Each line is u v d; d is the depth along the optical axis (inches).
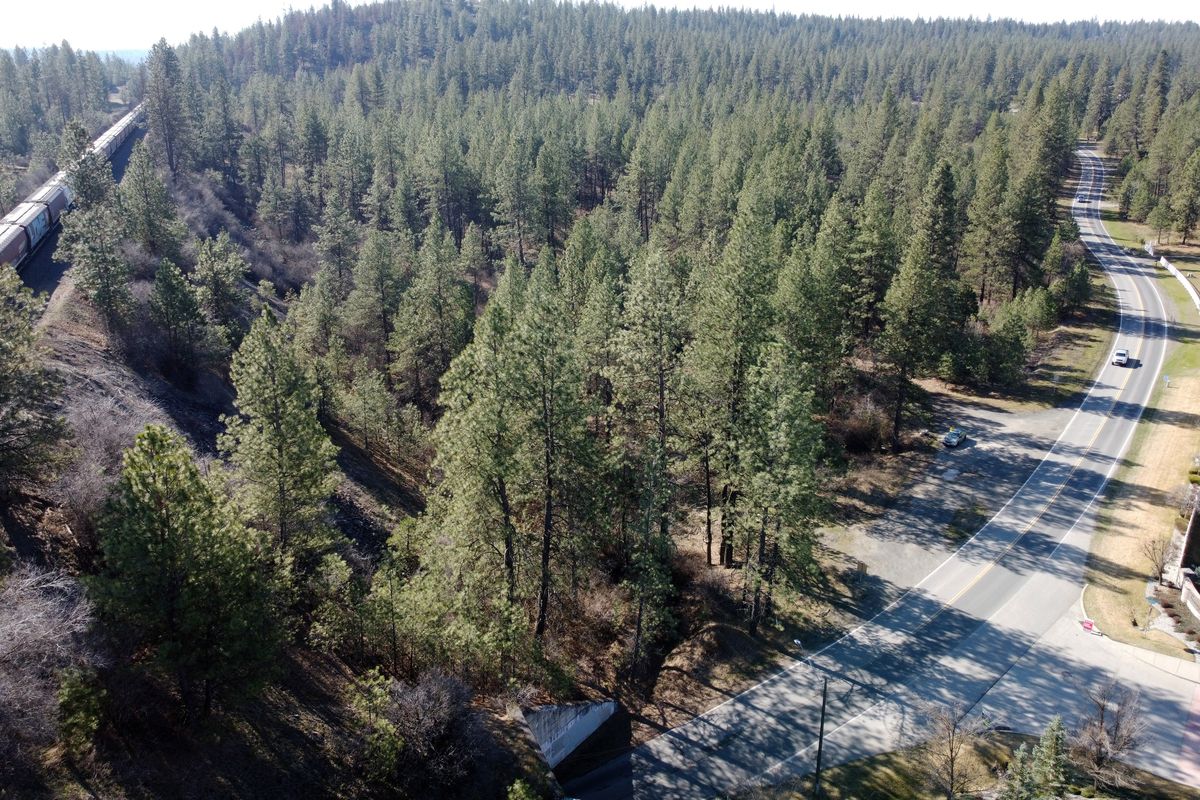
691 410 1493.6
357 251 3161.9
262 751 897.5
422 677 1018.7
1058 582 1533.0
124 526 776.9
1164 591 1478.8
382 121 4525.1
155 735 844.0
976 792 1082.1
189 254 2436.0
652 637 1417.3
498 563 1248.2
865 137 3934.5
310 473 1182.9
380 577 1172.5
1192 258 3437.5
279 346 1216.8
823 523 1708.9
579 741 1234.0
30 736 748.0
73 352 1621.6
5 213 2728.8
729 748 1210.0
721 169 3356.3
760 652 1393.9
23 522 1051.3
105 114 5684.1
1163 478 1833.2
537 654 1208.8
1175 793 1066.7
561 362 1173.1
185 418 1620.3
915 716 1240.2
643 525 1318.9
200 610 815.7
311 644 1125.1
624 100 5595.5
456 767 952.3
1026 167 3312.0
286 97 5654.5
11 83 5438.0
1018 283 2861.7
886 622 1449.3
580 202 4630.9
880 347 1993.1
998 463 1956.2
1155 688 1269.7
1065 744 1130.0
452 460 1205.1
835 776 1144.8
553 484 1242.6
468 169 3826.3
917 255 1943.9
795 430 1237.7
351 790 900.6
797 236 2449.6
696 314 1834.4
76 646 796.0
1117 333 2704.2
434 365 2345.0
